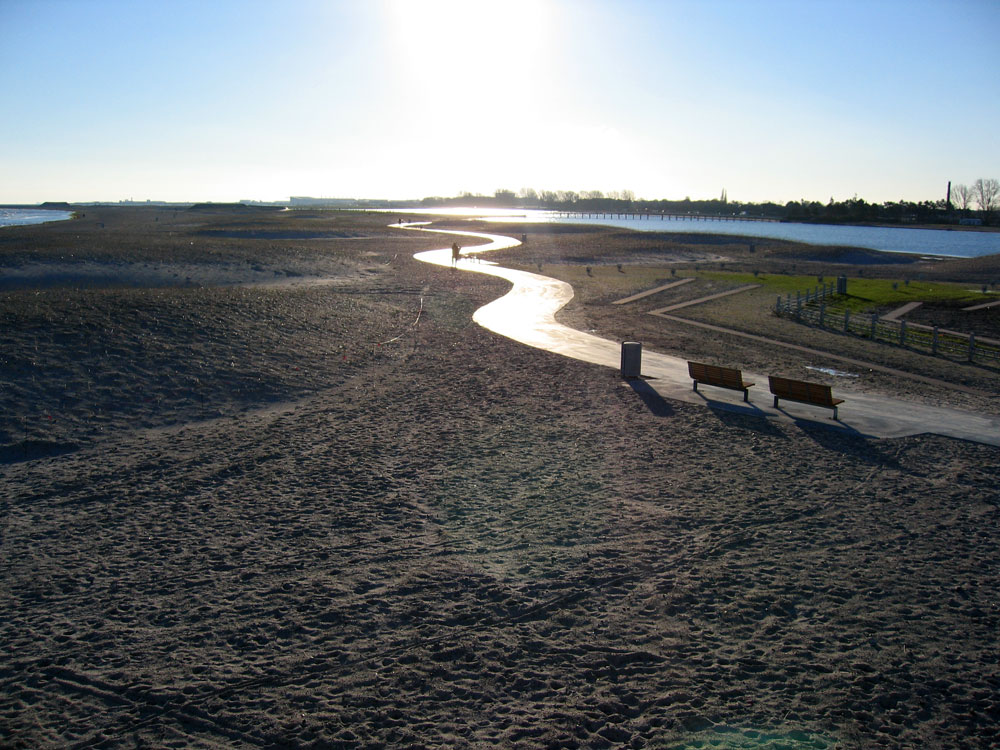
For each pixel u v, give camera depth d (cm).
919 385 2114
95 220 13838
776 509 1194
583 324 3061
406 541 1091
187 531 1129
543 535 1105
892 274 6203
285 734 677
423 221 12975
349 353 2355
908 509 1191
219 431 1634
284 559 1034
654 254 7550
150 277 4044
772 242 9200
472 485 1316
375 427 1667
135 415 1717
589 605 905
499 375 2148
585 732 676
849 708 709
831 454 1459
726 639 828
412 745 661
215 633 848
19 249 4697
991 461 1411
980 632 843
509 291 4062
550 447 1523
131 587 958
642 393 1939
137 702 726
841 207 19112
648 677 760
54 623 874
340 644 824
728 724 684
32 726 691
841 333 3036
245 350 2236
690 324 3159
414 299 3603
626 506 1213
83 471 1387
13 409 1662
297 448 1518
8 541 1098
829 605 901
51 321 2225
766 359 2453
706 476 1348
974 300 4097
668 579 966
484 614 884
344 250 6041
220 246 5534
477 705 719
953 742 663
